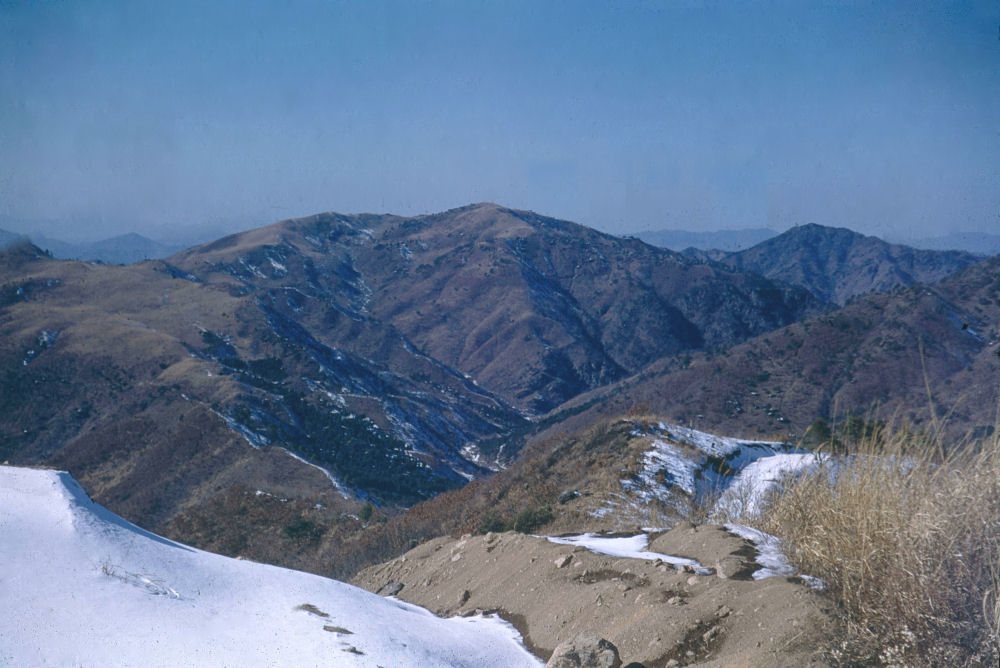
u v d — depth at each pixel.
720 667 3.87
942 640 3.19
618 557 6.83
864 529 3.76
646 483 15.12
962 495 3.51
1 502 6.57
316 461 80.00
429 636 5.71
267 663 4.56
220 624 5.17
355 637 5.21
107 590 5.39
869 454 4.21
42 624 4.78
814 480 4.93
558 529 13.34
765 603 4.26
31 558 5.64
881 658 3.29
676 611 4.77
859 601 3.57
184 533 49.31
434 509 22.08
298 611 5.59
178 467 78.62
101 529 6.39
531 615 6.48
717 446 17.62
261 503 53.09
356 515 41.31
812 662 3.43
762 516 6.61
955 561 3.35
